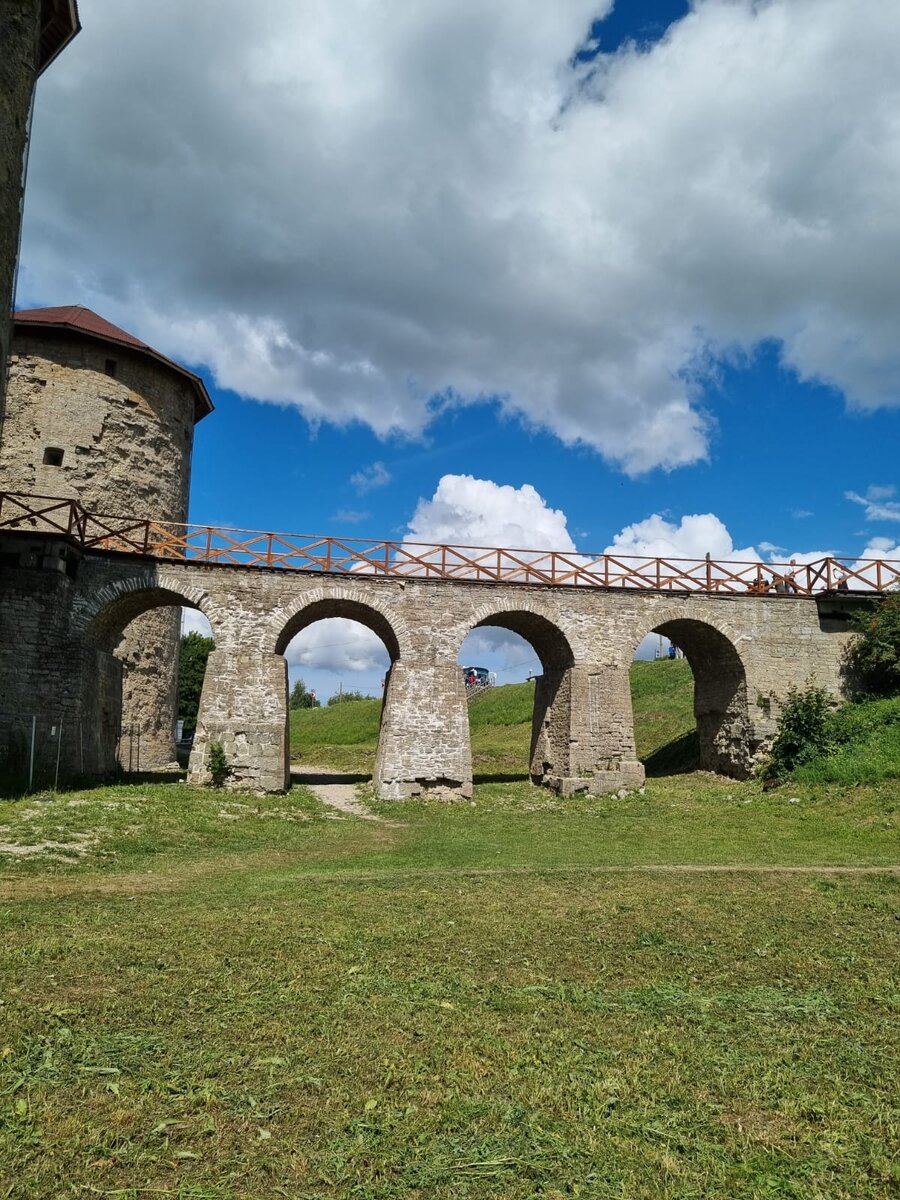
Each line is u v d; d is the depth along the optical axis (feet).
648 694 133.80
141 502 89.56
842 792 59.00
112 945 22.34
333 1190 11.30
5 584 62.13
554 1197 11.25
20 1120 12.83
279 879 34.60
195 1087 14.15
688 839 50.78
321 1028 16.92
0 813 46.01
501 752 114.52
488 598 75.87
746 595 80.28
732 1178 11.85
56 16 41.34
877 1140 13.03
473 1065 15.35
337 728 163.84
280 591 72.18
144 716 88.28
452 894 30.63
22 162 34.24
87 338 86.99
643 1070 15.40
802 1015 18.72
